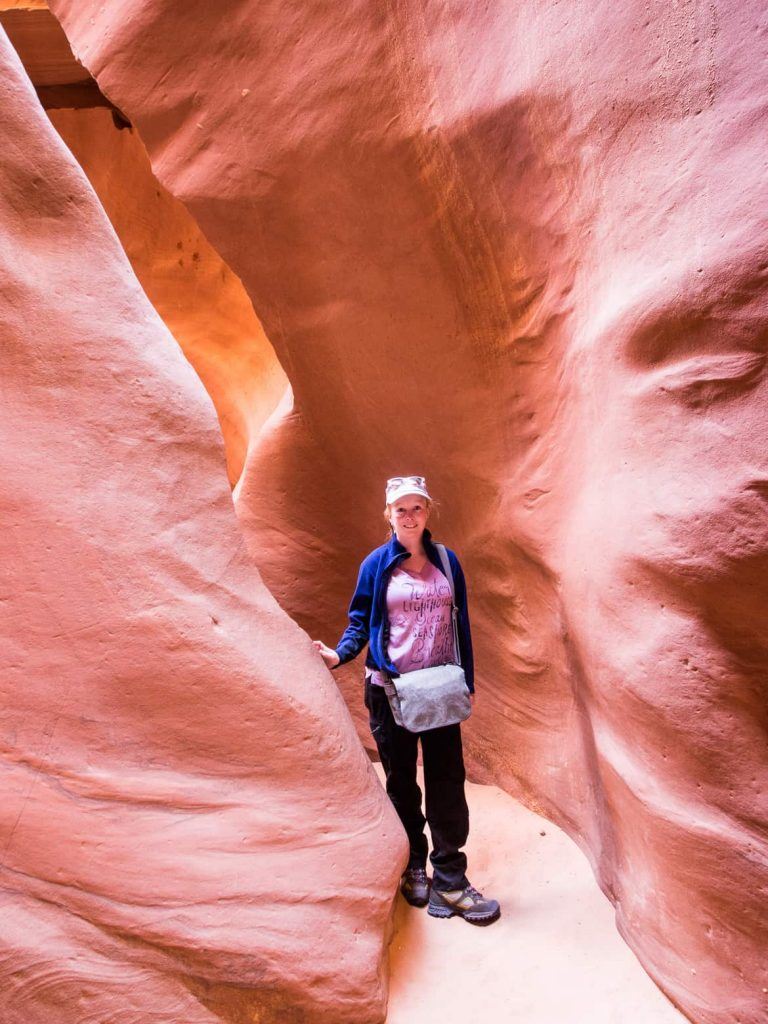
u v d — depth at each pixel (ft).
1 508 7.07
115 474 7.50
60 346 7.48
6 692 6.89
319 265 11.28
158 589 7.44
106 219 8.10
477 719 11.87
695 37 7.24
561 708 10.27
